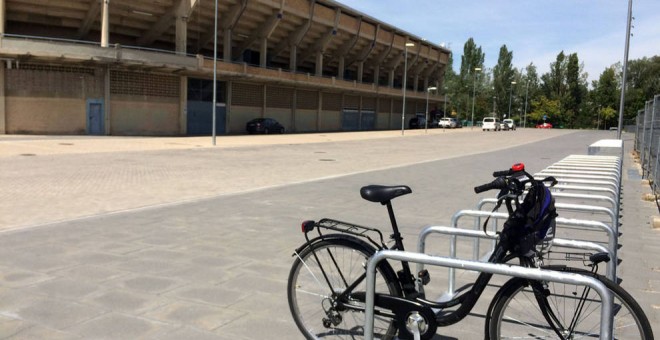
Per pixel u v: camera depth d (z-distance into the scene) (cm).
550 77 10650
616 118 10125
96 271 511
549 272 259
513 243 310
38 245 607
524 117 10475
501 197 319
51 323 384
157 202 937
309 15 4878
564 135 5612
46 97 3241
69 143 2545
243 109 4559
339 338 353
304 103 5372
